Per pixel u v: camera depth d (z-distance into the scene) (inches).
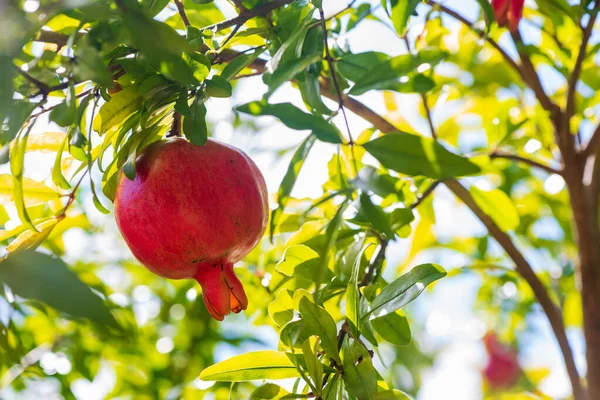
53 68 60.2
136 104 67.6
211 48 75.3
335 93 86.3
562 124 114.0
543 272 147.0
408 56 75.9
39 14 49.7
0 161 61.5
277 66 69.1
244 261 123.1
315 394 65.4
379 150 69.5
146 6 67.1
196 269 67.4
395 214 88.0
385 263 98.0
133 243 65.7
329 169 98.4
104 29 56.9
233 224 64.2
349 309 71.9
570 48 122.4
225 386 129.5
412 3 74.8
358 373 66.3
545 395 151.5
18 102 59.3
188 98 69.0
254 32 75.9
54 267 41.6
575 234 113.8
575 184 112.7
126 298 135.1
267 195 69.2
